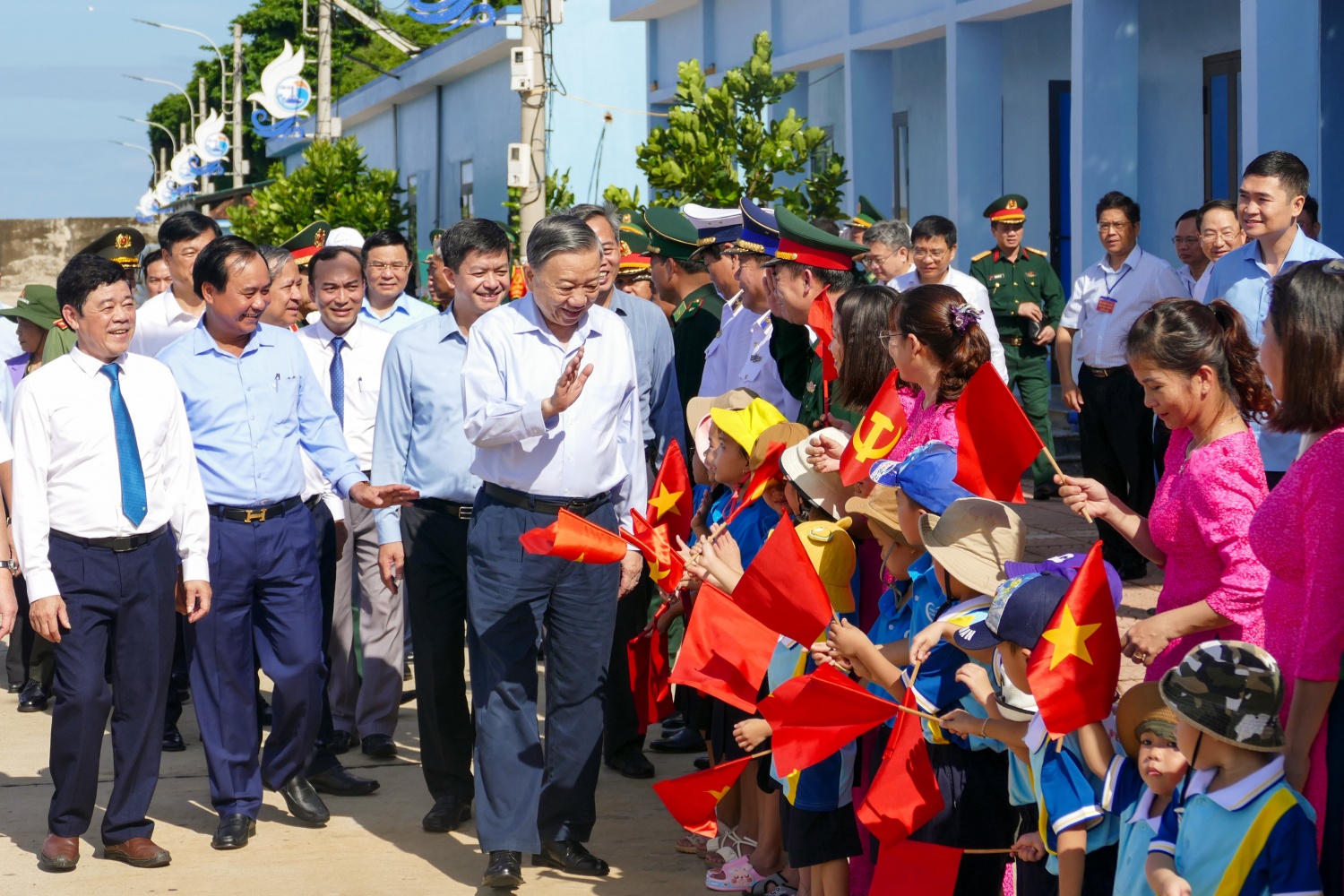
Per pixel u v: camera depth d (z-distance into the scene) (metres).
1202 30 11.59
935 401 4.18
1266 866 2.94
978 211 12.73
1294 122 8.98
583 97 21.75
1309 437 3.27
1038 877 3.65
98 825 5.79
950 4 12.54
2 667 8.80
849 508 4.11
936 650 3.85
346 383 6.78
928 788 3.71
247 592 5.53
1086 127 11.14
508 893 4.92
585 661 5.12
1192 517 3.58
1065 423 12.02
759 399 4.95
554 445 5.02
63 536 5.18
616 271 6.33
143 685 5.29
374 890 5.02
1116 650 3.31
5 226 48.00
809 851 4.22
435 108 28.53
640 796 6.00
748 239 5.98
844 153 15.25
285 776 5.71
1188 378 3.55
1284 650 3.24
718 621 4.30
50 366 5.20
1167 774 3.11
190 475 5.36
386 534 5.89
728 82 12.10
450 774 5.65
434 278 8.24
